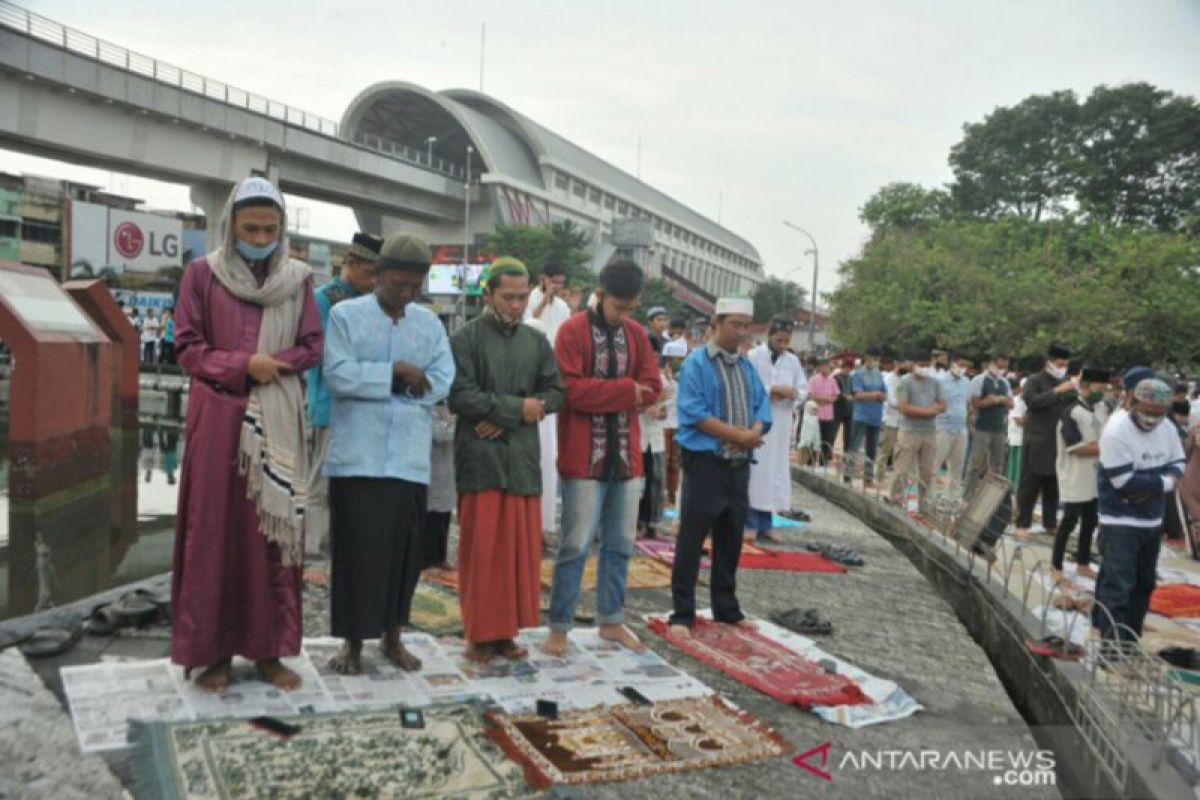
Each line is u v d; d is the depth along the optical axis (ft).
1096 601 13.96
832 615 17.35
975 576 20.61
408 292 11.43
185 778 8.50
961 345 99.81
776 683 12.77
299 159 163.12
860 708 12.23
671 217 337.31
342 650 11.79
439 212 228.84
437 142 271.28
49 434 31.99
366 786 8.66
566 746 10.04
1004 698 13.53
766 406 15.52
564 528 13.23
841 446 50.26
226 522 10.42
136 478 37.40
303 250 16.47
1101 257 101.14
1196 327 90.79
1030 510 27.81
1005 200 150.20
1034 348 93.20
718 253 406.21
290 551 10.72
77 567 23.62
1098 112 142.72
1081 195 142.20
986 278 101.14
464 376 12.19
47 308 35.06
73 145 111.34
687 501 14.99
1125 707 11.48
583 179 273.13
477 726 10.26
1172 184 141.08
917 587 20.42
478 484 12.28
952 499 27.84
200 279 10.62
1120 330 91.76
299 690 10.85
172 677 11.02
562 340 13.30
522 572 12.53
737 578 19.44
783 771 10.18
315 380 15.75
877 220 158.71
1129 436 15.44
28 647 11.70
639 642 13.82
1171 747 10.84
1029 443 27.37
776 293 266.57
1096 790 11.44
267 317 10.73
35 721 9.53
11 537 26.61
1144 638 17.21
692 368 14.90
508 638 12.62
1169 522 27.68
